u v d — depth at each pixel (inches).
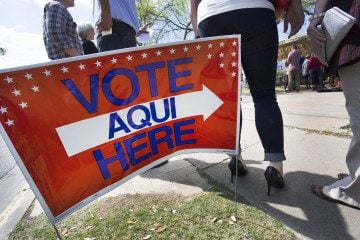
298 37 642.8
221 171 97.4
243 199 77.2
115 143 62.5
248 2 73.9
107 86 59.9
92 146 59.5
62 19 110.4
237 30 75.6
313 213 68.0
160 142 69.4
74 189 57.7
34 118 52.3
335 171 87.4
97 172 60.7
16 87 50.4
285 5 83.0
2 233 79.4
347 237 59.0
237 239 60.3
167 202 79.7
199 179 93.3
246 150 118.8
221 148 73.8
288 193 78.0
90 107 58.3
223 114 71.9
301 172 89.4
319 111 197.2
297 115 187.0
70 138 56.5
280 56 714.2
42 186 53.4
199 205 74.9
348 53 60.7
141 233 66.3
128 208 78.6
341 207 69.2
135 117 64.4
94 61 57.7
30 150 52.0
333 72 66.4
